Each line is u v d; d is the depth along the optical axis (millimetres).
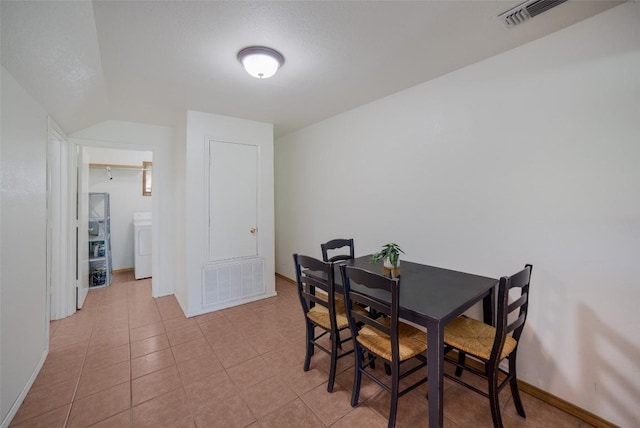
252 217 3432
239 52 1853
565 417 1643
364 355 2174
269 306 3311
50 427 1568
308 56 1928
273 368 2113
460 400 1791
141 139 3480
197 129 3027
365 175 2930
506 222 1913
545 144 1730
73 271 3096
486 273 2023
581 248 1613
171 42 1733
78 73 1965
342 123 3164
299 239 3973
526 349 1848
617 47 1475
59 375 2018
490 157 1979
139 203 4934
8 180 1614
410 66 2086
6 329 1583
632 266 1456
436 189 2311
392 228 2680
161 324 2840
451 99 2188
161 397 1805
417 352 1568
